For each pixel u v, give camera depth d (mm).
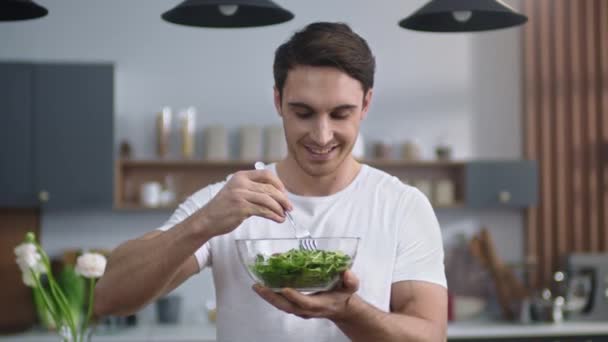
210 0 2652
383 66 5684
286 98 1834
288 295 1613
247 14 2859
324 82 1783
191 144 5445
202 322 5430
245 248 1669
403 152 5590
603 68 5699
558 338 4855
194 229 1729
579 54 5719
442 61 5715
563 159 5711
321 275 1604
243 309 2014
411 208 2068
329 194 2070
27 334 4914
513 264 5527
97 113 5176
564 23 5707
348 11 5656
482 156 5723
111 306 1853
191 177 5539
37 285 2633
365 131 5668
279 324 1984
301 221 2049
